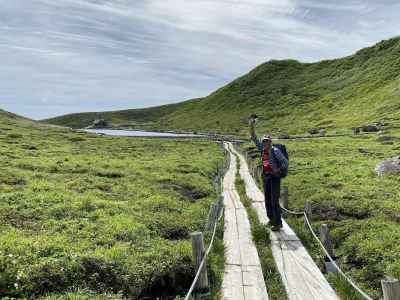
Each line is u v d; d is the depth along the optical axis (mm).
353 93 145375
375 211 17828
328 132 95875
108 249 12133
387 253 12742
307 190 23203
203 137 109875
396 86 122375
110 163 31797
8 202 16641
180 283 11438
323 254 12750
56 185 21141
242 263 11789
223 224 16734
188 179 26969
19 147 41281
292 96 175500
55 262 10688
